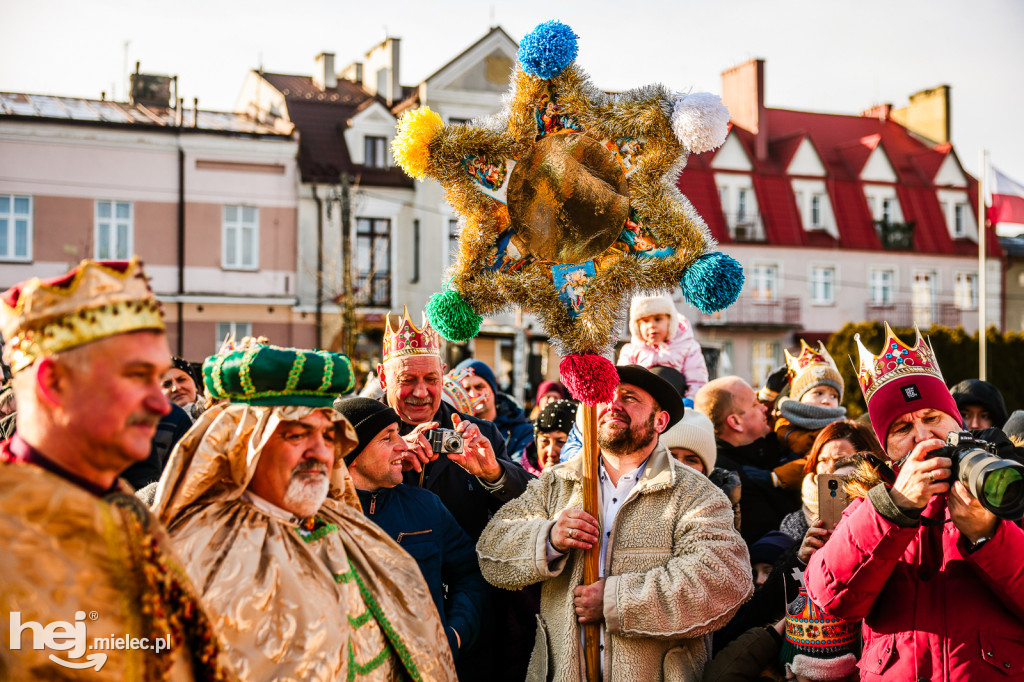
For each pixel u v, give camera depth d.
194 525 2.45
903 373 2.97
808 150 33.06
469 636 3.26
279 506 2.56
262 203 24.14
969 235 34.62
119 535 1.73
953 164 34.94
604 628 3.16
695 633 3.03
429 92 26.11
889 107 38.47
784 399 5.05
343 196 23.28
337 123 27.09
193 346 23.61
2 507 1.63
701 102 3.03
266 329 24.20
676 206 3.13
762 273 32.03
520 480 3.75
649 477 3.34
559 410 4.70
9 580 1.61
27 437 1.77
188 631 1.85
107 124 22.91
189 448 2.46
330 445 2.63
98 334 1.75
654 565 3.19
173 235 23.44
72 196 22.78
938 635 2.66
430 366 4.08
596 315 3.12
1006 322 34.66
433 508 3.47
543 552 3.17
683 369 6.28
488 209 3.18
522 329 19.41
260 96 29.19
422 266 26.08
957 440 2.51
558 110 3.16
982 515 2.51
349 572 2.61
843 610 2.74
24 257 22.52
